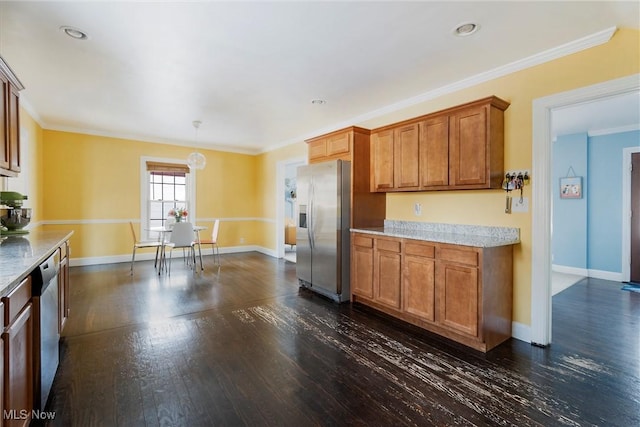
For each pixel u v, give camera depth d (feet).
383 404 6.11
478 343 8.36
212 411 5.86
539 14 6.75
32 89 11.39
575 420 5.66
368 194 12.87
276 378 7.00
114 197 19.02
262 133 18.38
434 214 11.38
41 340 5.48
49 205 17.15
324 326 9.94
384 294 10.86
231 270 17.56
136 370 7.23
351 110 13.70
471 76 10.03
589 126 15.80
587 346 8.63
